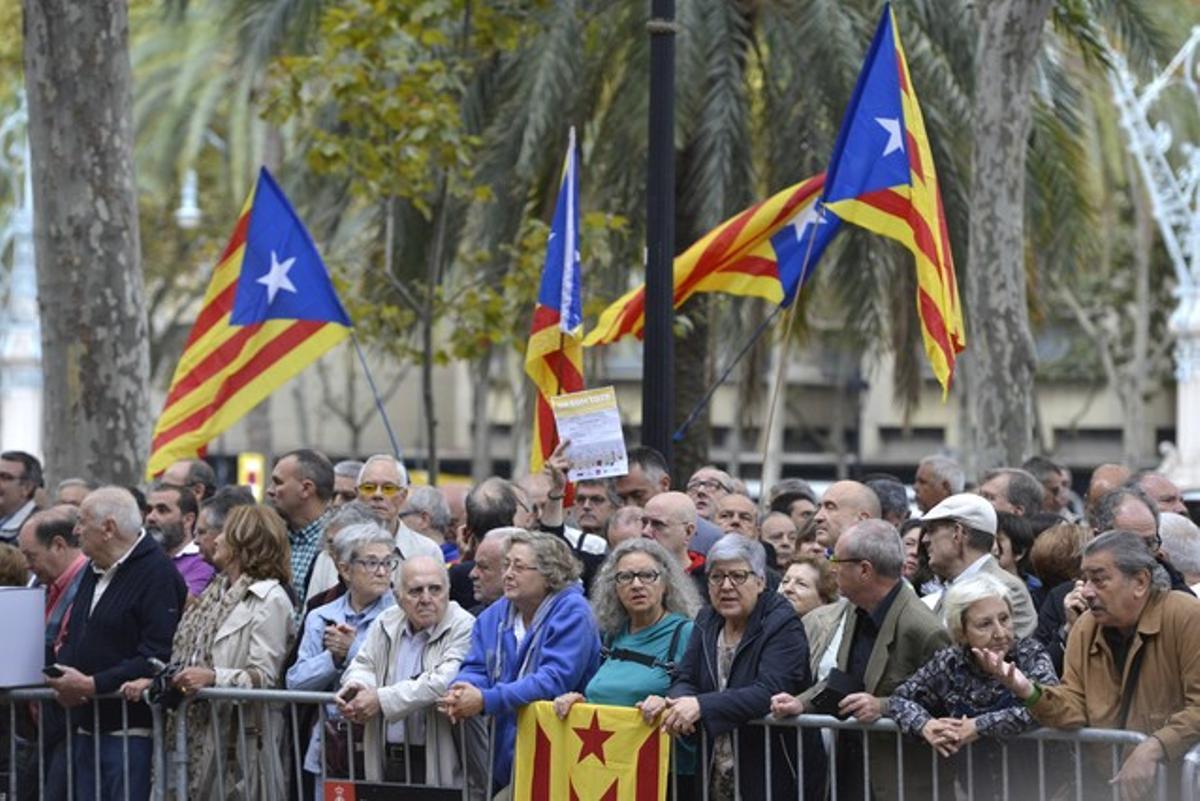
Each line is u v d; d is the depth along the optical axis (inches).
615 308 871.1
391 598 605.3
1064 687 511.5
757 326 1353.3
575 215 727.7
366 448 3344.0
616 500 695.7
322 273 836.0
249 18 1344.7
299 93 1107.9
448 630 583.5
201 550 707.4
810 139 1160.8
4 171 2405.3
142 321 940.0
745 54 1170.0
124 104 928.3
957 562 573.6
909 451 3378.4
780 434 2997.0
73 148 917.8
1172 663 500.1
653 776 539.5
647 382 711.1
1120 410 3287.4
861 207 719.7
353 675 578.9
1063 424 3304.6
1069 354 2982.3
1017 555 644.7
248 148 2229.3
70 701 613.6
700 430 1221.7
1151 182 1948.8
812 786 545.0
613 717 545.0
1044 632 582.9
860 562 535.5
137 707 620.1
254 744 600.7
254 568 615.2
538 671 554.3
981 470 989.8
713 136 1138.0
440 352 1162.0
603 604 566.6
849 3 1168.2
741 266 805.2
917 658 531.5
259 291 831.7
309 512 684.7
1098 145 1839.3
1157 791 486.3
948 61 1173.7
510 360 2266.2
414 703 570.6
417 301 1286.9
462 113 1224.8
